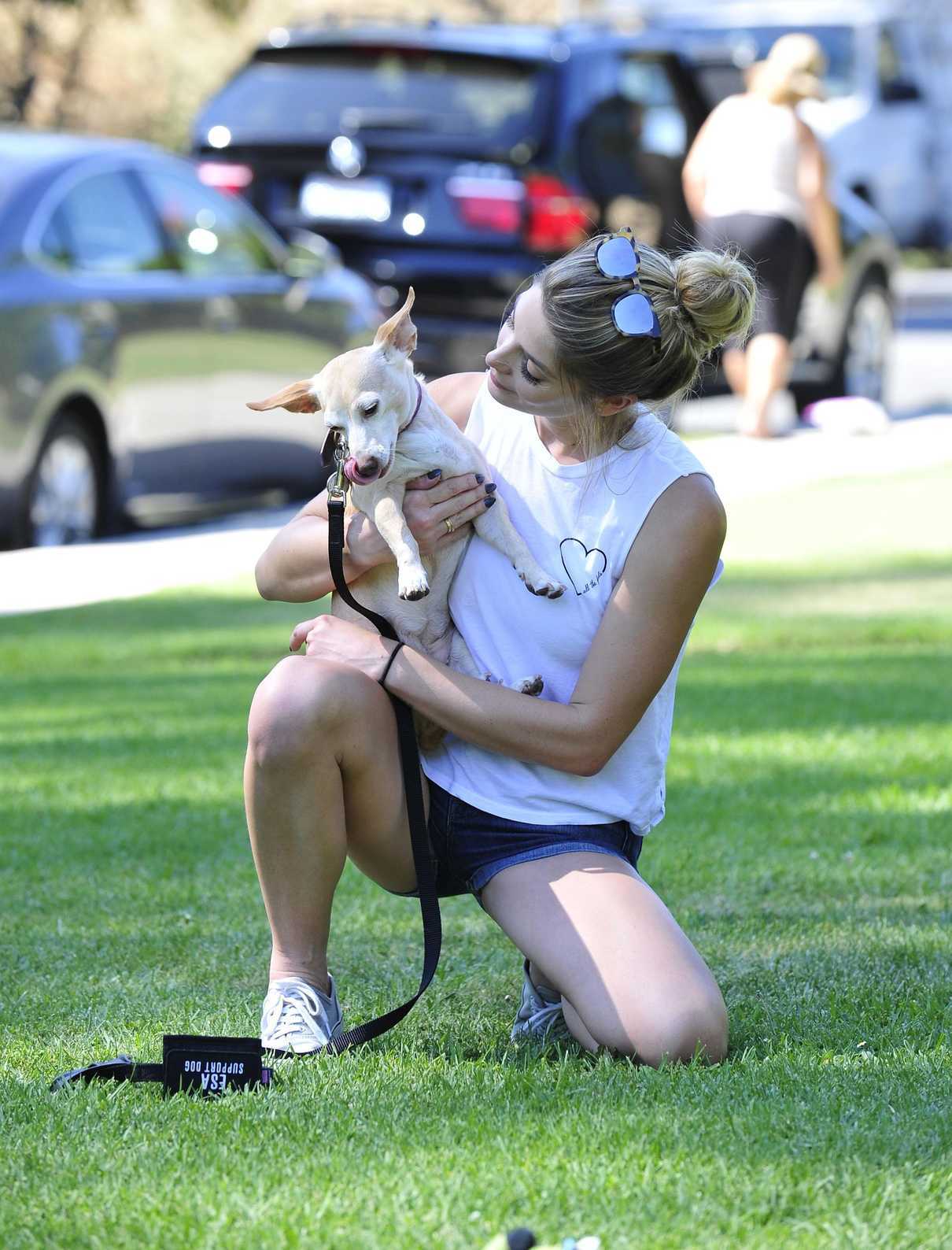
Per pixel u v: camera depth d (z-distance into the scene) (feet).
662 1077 19.29
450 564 22.68
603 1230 15.60
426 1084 19.52
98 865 29.99
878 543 61.00
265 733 20.83
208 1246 15.56
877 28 108.06
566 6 195.72
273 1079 19.84
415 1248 15.44
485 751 21.91
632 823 22.17
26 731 40.09
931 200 111.45
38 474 59.06
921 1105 18.52
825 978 23.59
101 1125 18.31
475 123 73.51
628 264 20.77
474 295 72.95
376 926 27.02
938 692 42.55
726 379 89.25
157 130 172.86
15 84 163.53
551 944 20.68
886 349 91.66
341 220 74.02
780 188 75.56
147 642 49.52
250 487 68.39
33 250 58.54
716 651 47.73
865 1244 15.39
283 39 76.95
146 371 61.98
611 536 21.61
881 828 31.40
